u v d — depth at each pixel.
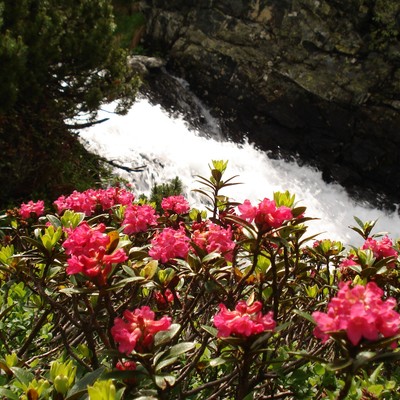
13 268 2.04
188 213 2.94
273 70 13.87
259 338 1.30
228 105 14.41
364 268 1.84
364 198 13.22
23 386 1.21
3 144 7.69
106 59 8.49
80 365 1.66
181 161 11.70
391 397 1.61
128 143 11.37
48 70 8.23
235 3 14.21
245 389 1.43
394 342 1.19
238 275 1.96
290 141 13.84
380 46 13.02
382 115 13.12
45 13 7.83
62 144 8.52
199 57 14.59
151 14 15.31
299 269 2.09
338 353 1.82
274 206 1.66
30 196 8.20
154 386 1.33
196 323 2.27
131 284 2.10
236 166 12.74
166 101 13.84
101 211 2.55
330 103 13.48
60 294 2.24
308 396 1.60
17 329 2.20
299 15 13.55
